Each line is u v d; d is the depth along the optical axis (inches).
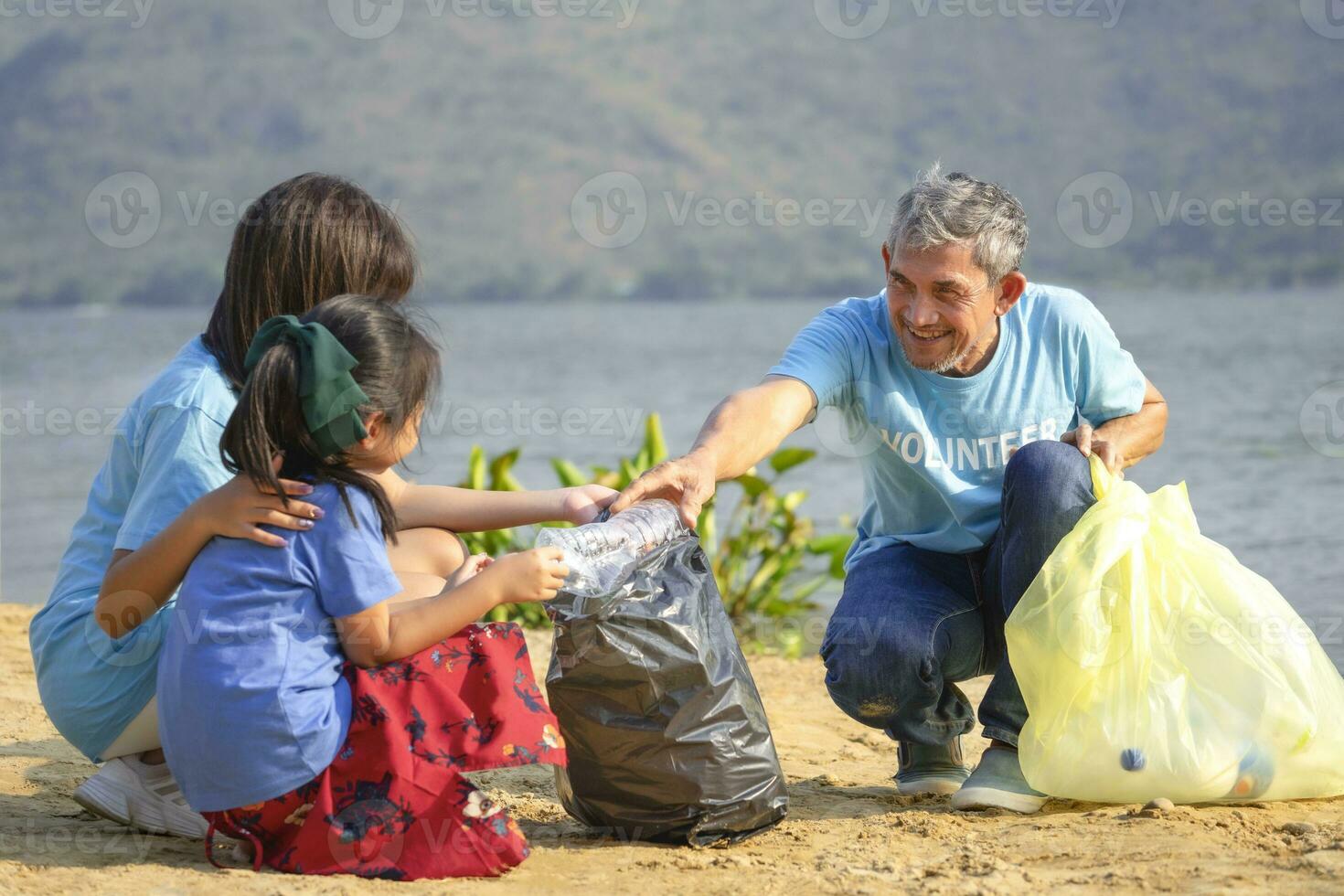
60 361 1691.7
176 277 7539.4
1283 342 1322.6
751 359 1653.5
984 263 121.7
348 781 101.3
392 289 118.7
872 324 134.0
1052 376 132.0
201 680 99.3
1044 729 118.9
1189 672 117.9
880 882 99.3
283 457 101.7
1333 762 116.4
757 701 114.2
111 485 114.4
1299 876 96.1
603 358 1739.7
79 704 110.3
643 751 109.8
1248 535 358.9
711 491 120.0
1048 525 121.0
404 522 121.5
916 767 135.0
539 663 211.2
